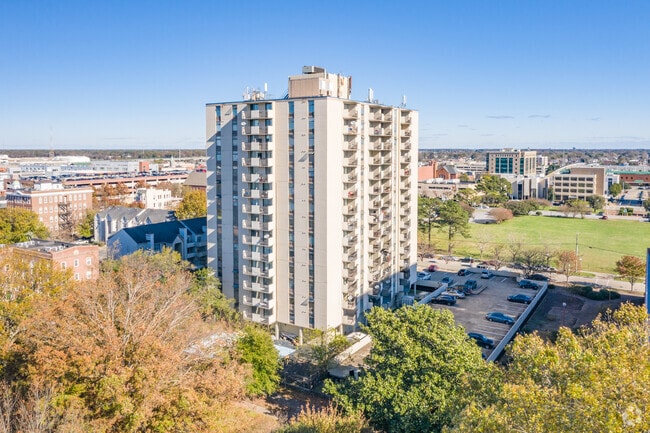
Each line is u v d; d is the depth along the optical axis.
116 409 41.44
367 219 88.00
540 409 31.67
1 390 46.72
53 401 41.31
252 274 83.88
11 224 143.75
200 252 119.00
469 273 127.75
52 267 70.94
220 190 87.25
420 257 145.12
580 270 131.75
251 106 82.00
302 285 81.56
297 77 87.44
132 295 55.38
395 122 94.25
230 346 63.38
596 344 40.16
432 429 46.72
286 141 80.00
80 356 42.62
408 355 51.22
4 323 57.09
